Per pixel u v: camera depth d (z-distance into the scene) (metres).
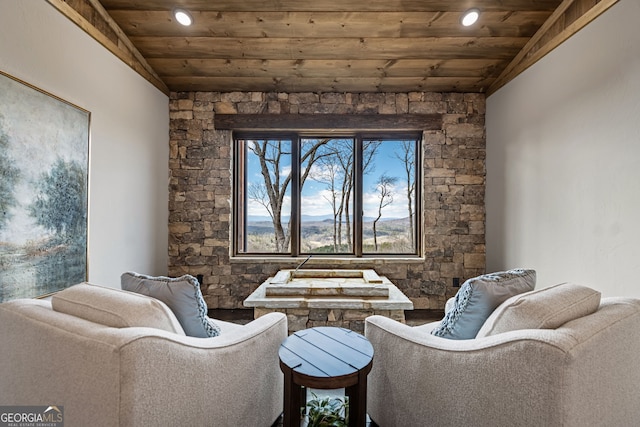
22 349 1.11
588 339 0.96
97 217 2.46
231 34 2.88
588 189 2.19
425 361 1.31
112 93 2.65
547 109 2.63
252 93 3.69
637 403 1.13
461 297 1.43
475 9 2.57
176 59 3.18
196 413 1.13
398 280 3.65
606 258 2.05
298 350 1.39
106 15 2.58
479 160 3.66
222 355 1.26
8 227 1.71
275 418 1.63
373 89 3.64
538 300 1.12
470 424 1.14
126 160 2.86
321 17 2.70
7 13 1.72
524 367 0.98
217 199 3.68
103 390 0.91
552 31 2.58
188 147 3.66
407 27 2.79
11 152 1.72
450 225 3.66
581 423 0.93
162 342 1.01
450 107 3.68
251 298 2.68
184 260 3.65
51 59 2.01
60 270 2.06
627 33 1.90
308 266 3.69
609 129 2.03
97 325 1.04
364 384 1.25
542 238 2.69
